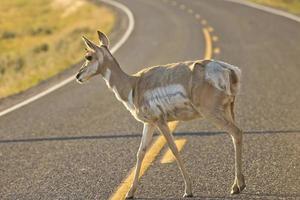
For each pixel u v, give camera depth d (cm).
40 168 4006
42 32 15850
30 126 5219
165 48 9350
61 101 6231
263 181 3388
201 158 3897
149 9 15762
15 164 4150
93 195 3422
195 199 3200
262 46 8694
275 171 3541
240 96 5688
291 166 3606
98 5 18575
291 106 5128
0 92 7306
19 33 16075
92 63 3325
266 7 14012
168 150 4131
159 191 3375
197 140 4325
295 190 3212
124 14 15150
